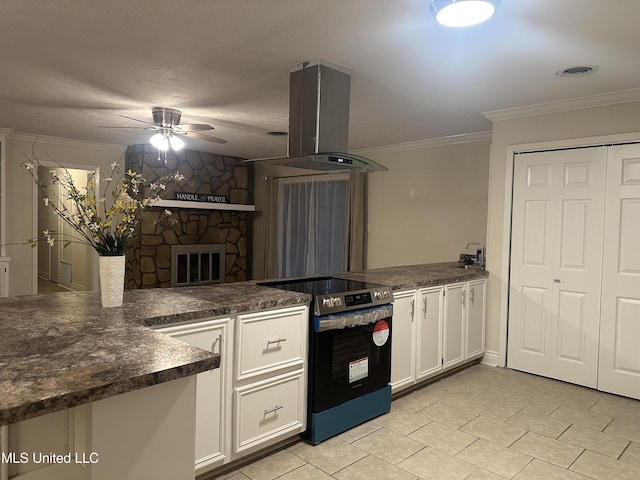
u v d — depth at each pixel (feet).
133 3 6.93
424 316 11.44
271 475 7.59
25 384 3.92
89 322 6.17
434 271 13.41
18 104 12.99
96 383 3.99
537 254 12.81
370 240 20.65
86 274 24.03
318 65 9.25
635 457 8.37
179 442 4.73
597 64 9.21
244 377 7.61
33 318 6.38
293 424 8.42
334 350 8.93
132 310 6.97
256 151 21.86
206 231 22.76
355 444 8.73
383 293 9.91
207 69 9.87
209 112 13.78
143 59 9.31
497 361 13.66
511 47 8.38
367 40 8.15
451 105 12.57
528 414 10.23
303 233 23.17
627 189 11.23
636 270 11.15
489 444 8.79
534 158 12.80
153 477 4.53
